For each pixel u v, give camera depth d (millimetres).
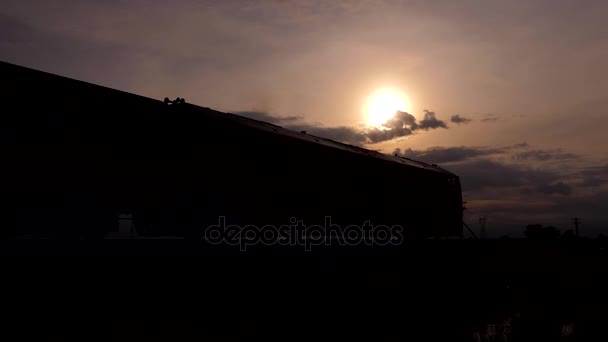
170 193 9680
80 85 8883
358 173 15328
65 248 7664
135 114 9445
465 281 18188
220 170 10680
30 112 7930
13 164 7641
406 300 14305
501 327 12234
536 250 25125
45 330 7223
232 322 9422
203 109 11086
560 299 17312
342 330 10562
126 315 8156
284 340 9188
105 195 8703
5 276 7035
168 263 8992
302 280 11984
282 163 12414
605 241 39312
